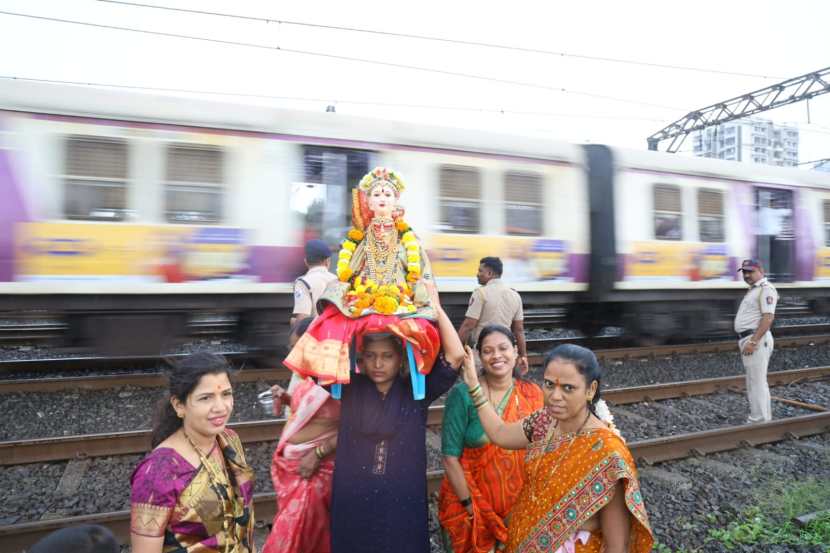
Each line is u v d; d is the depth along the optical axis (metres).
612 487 1.85
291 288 6.91
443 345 2.28
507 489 2.53
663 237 9.37
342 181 7.18
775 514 3.97
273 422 4.99
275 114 6.87
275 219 6.82
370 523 2.21
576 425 2.00
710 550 3.52
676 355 8.87
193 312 6.89
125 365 7.11
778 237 10.76
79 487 4.12
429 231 7.58
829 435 5.70
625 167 9.03
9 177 5.84
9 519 3.64
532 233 8.31
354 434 2.27
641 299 9.34
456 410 2.54
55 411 5.62
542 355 8.08
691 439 5.01
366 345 2.20
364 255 2.22
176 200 6.42
